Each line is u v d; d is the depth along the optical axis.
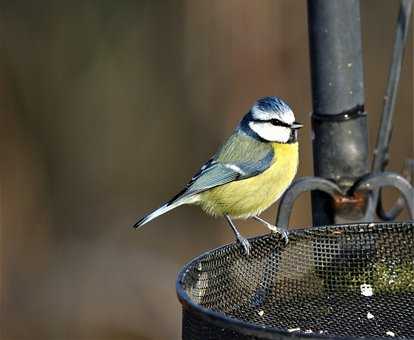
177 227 14.46
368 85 14.20
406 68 13.87
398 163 13.77
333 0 7.33
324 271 6.91
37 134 15.20
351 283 6.88
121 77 15.20
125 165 15.14
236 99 13.97
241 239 6.71
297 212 12.96
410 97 13.82
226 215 8.09
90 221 14.84
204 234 14.27
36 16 15.45
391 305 6.65
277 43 13.65
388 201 13.24
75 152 15.20
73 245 14.50
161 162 15.02
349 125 7.41
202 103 14.40
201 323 5.29
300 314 6.57
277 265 6.84
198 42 14.37
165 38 14.96
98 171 15.12
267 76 13.67
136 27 15.20
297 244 6.93
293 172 8.12
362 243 6.91
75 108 15.30
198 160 14.70
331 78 7.41
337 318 6.52
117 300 13.62
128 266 14.04
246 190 7.93
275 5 13.65
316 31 7.42
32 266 14.29
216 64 14.16
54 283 13.95
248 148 7.96
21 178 14.90
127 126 15.16
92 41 15.35
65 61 15.42
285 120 7.95
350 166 7.43
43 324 13.59
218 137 14.27
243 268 6.64
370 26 14.37
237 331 4.95
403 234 6.88
